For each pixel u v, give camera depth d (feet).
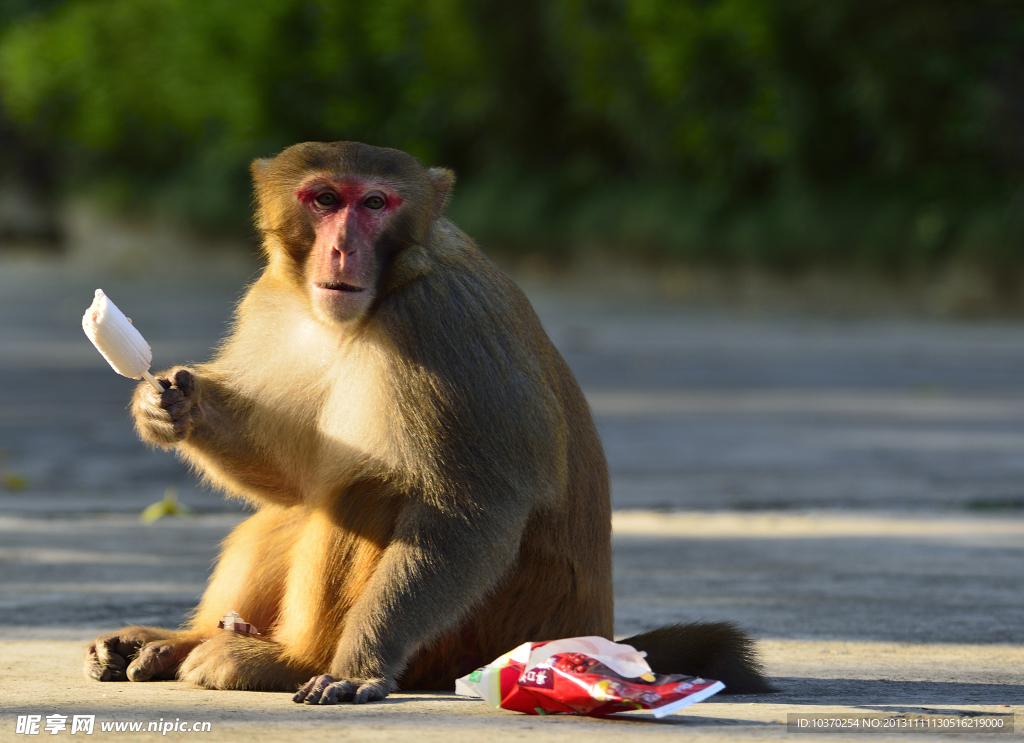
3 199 223.92
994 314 120.26
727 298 143.54
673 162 155.33
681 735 16.40
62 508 42.11
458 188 173.99
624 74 151.33
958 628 25.39
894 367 85.20
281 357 21.68
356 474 20.24
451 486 19.51
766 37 136.36
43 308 130.52
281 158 21.49
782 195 142.92
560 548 20.79
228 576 22.33
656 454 53.72
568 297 147.02
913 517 40.27
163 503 41.04
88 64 210.79
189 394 20.88
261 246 22.48
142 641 21.56
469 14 164.04
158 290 155.74
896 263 127.65
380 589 19.42
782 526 38.86
